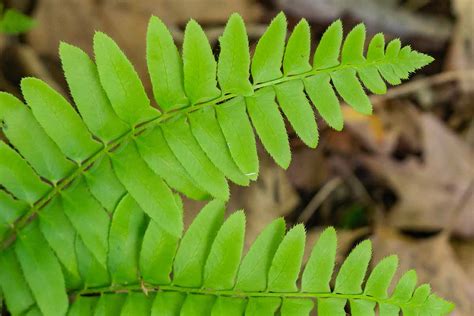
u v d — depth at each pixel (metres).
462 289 0.57
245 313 0.37
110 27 0.60
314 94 0.36
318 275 0.38
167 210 0.36
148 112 0.36
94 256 0.37
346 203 0.62
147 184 0.36
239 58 0.36
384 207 0.63
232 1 0.66
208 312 0.37
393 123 0.67
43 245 0.36
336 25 0.36
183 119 0.36
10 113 0.36
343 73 0.37
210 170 0.36
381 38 0.37
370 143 0.64
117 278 0.37
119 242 0.37
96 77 0.36
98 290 0.37
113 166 0.36
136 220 0.37
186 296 0.37
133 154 0.36
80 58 0.35
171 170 0.36
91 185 0.36
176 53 0.36
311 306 0.38
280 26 0.36
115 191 0.36
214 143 0.36
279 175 0.59
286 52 0.36
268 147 0.36
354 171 0.63
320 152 0.62
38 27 0.58
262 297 0.37
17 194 0.36
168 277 0.37
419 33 0.73
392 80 0.37
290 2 0.68
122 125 0.36
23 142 0.36
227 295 0.37
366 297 0.38
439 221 0.63
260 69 0.36
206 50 0.35
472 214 0.63
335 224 0.60
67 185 0.37
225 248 0.37
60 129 0.36
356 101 0.37
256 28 0.66
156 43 0.35
